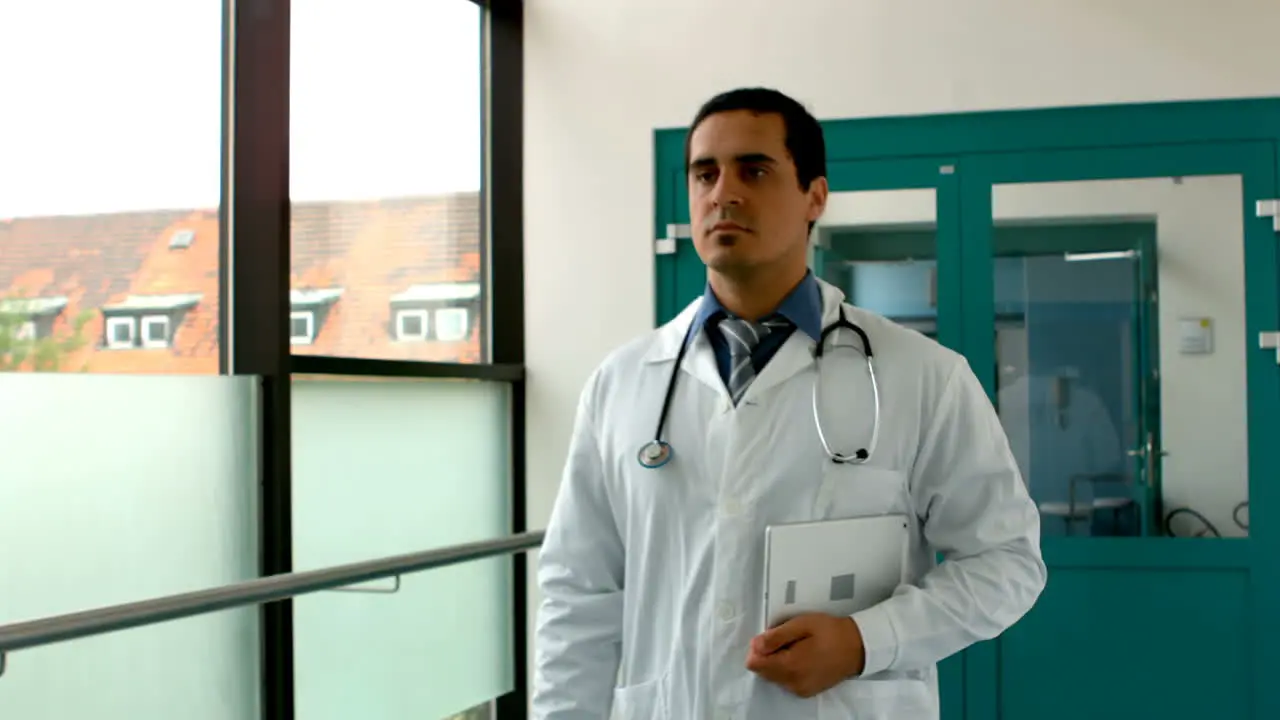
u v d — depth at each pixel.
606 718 1.54
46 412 2.05
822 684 1.26
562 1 3.43
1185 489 3.08
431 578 3.18
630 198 3.36
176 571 2.31
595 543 1.54
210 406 2.40
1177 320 3.09
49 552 2.05
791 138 1.37
